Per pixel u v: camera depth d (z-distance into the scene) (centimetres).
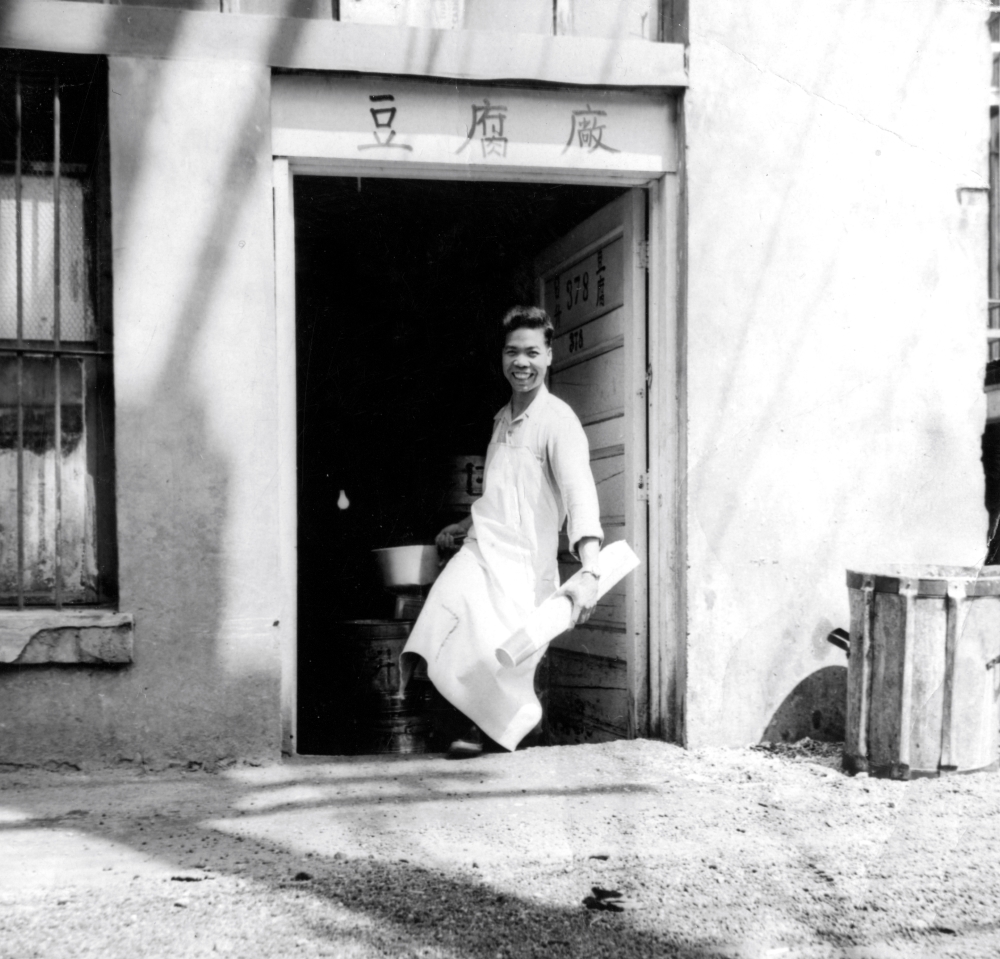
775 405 502
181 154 447
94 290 465
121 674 441
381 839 367
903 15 517
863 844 365
